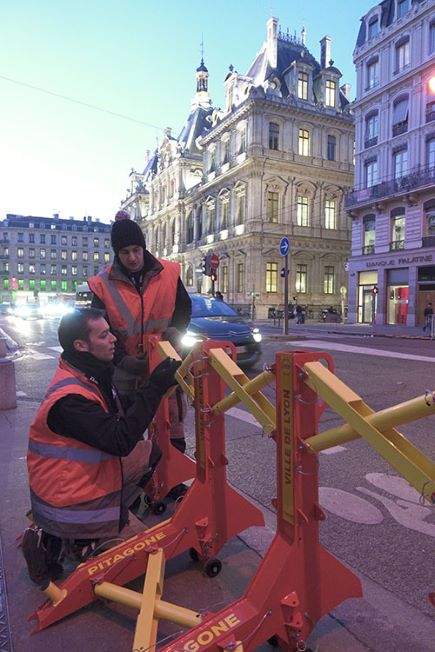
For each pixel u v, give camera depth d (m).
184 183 54.91
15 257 107.25
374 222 31.39
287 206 40.69
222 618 1.74
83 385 2.31
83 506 2.30
